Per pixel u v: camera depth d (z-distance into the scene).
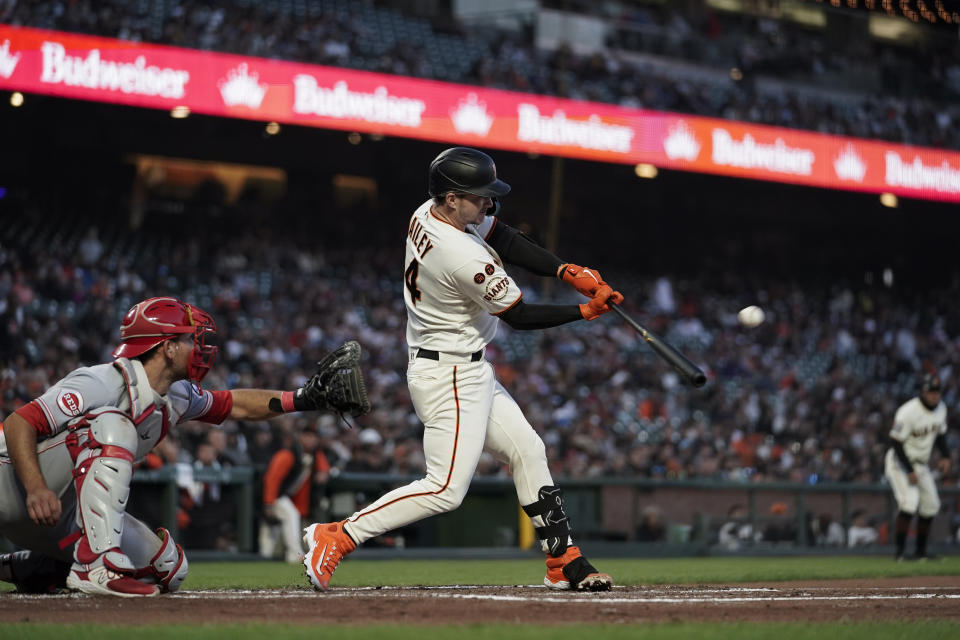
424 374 10.89
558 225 70.94
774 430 50.69
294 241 59.81
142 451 10.30
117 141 58.28
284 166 62.78
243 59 47.62
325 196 65.62
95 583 9.55
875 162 61.19
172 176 63.19
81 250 50.00
